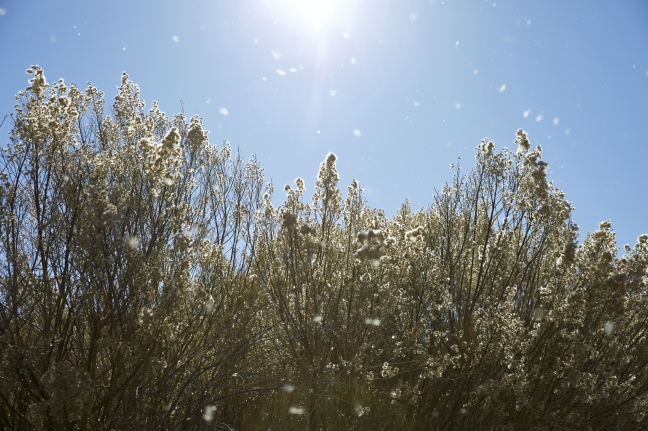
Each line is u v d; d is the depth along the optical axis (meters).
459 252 8.56
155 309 5.17
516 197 7.82
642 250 7.09
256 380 6.45
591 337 6.91
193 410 5.53
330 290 6.97
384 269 7.05
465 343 6.88
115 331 5.58
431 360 6.63
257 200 8.70
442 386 7.04
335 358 6.98
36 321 5.85
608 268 6.62
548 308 7.01
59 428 5.04
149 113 8.63
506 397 6.63
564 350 6.91
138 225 6.23
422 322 7.06
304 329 6.70
